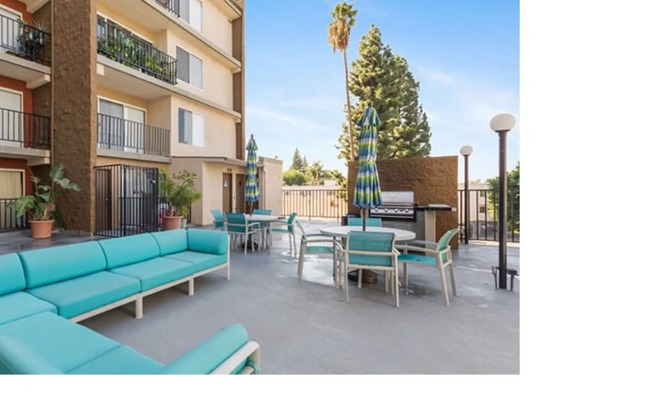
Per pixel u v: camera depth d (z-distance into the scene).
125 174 7.10
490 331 2.57
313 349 2.24
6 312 1.96
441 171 6.43
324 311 2.98
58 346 1.58
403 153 15.26
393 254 3.17
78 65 7.08
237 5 12.49
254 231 5.97
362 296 3.45
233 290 3.60
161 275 2.97
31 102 7.79
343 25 14.38
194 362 1.10
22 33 7.33
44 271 2.50
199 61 11.04
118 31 8.23
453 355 2.18
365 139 3.94
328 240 4.21
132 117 9.47
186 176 8.78
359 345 2.31
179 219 7.95
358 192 3.92
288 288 3.70
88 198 6.97
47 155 7.36
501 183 3.79
